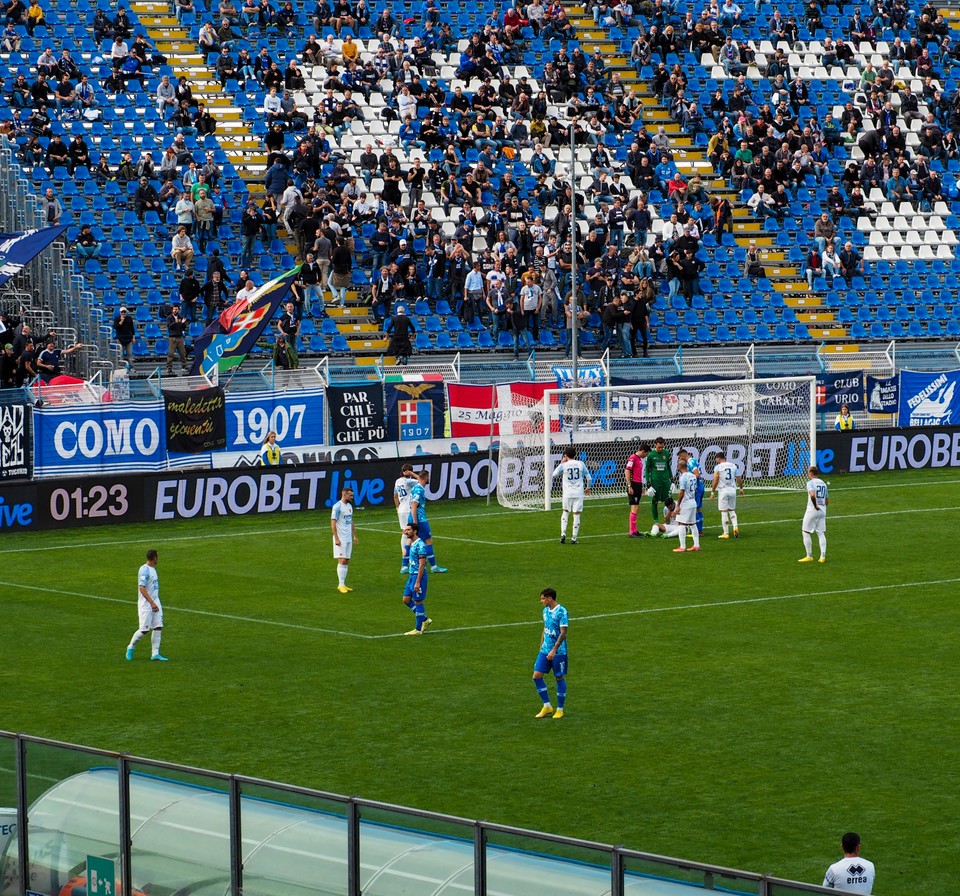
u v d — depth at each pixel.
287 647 48.91
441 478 78.56
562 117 110.25
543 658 40.94
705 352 97.62
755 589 57.44
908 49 125.06
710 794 35.03
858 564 62.22
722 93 118.00
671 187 105.81
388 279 92.94
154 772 26.89
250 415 76.50
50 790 27.86
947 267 110.19
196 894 26.33
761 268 104.31
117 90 102.75
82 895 27.50
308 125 105.38
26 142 96.44
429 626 51.66
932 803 34.38
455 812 33.88
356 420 78.81
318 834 25.50
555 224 99.25
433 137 104.94
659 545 66.62
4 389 72.56
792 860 31.03
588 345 95.31
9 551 65.38
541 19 117.81
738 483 84.25
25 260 76.69
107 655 47.91
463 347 93.06
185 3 110.31
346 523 57.00
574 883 23.61
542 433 81.31
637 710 41.78
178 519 73.25
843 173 114.25
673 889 22.97
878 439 88.19
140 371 86.19
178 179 97.44
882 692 43.38
